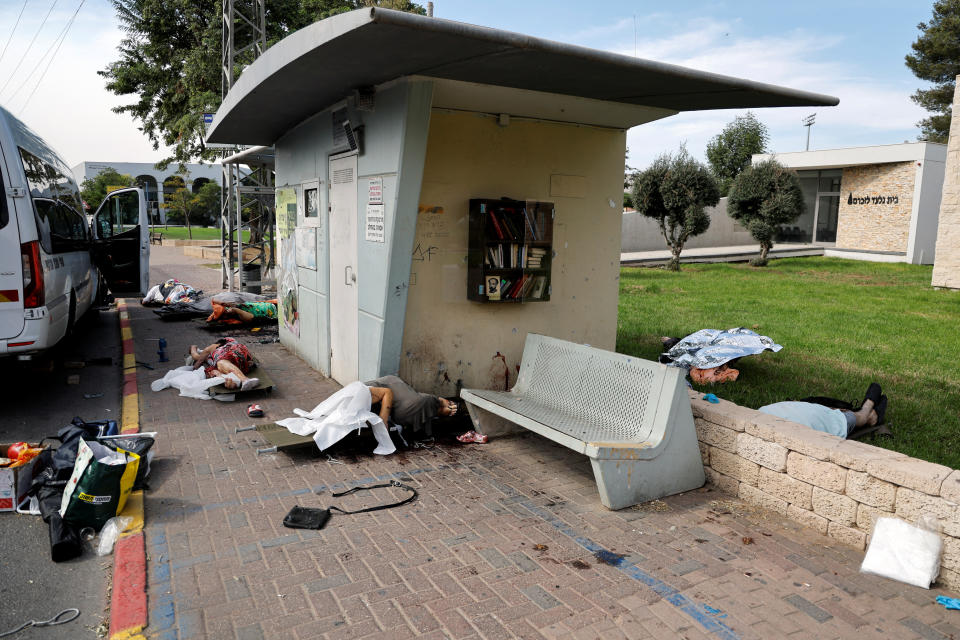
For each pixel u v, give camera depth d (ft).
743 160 122.31
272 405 20.57
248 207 55.83
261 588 10.37
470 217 18.94
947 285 50.85
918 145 75.97
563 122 20.11
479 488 14.49
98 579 11.05
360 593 10.23
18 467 13.23
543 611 9.78
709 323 33.73
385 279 17.47
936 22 109.29
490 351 20.12
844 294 47.11
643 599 10.13
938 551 10.59
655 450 13.66
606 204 21.40
